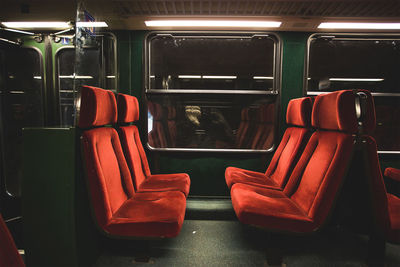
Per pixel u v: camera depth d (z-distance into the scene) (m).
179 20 3.12
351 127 1.79
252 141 3.57
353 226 2.28
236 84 3.53
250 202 2.15
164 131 3.59
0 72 3.69
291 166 2.71
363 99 1.81
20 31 3.36
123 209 2.09
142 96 3.50
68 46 3.67
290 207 2.22
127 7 2.78
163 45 3.52
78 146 1.92
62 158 1.87
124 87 3.52
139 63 3.50
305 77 3.45
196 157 3.58
